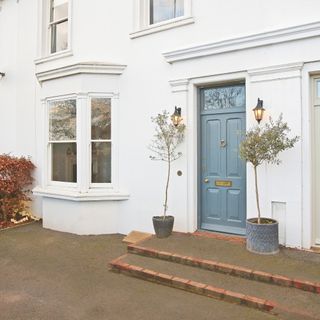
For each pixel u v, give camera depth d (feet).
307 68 16.34
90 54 23.45
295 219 16.52
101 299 13.35
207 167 19.90
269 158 15.66
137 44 21.76
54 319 11.87
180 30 20.12
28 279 15.37
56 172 24.77
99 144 23.00
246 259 15.33
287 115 16.69
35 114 26.91
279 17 17.10
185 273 14.87
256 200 17.13
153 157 20.86
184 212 19.80
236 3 18.28
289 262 14.89
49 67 25.64
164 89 20.62
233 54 18.17
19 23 28.27
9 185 24.80
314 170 16.70
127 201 22.24
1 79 29.50
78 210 22.43
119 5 22.50
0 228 24.39
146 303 12.97
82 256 18.29
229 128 19.16
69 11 24.25
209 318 11.78
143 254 17.04
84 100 22.44
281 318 11.60
